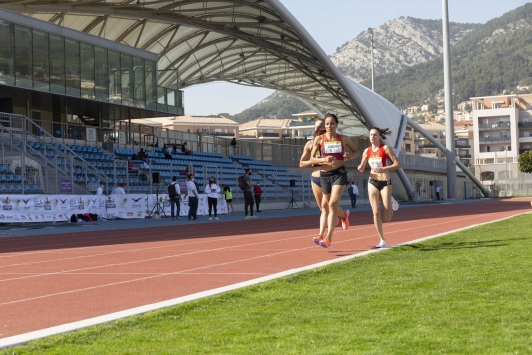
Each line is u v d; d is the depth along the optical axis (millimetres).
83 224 27750
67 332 5996
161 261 12352
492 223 20453
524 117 137125
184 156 48625
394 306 6820
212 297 7602
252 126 191375
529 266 9492
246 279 9516
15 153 28797
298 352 5070
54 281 9906
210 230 22625
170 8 49844
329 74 63031
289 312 6715
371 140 13320
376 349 5074
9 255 14672
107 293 8547
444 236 15461
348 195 60500
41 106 41156
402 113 79000
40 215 27812
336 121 12977
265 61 71750
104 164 37688
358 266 10234
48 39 37000
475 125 136125
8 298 8352
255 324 6195
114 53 41969
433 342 5246
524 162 100438
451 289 7711
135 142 45250
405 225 22203
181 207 36812
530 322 5867
